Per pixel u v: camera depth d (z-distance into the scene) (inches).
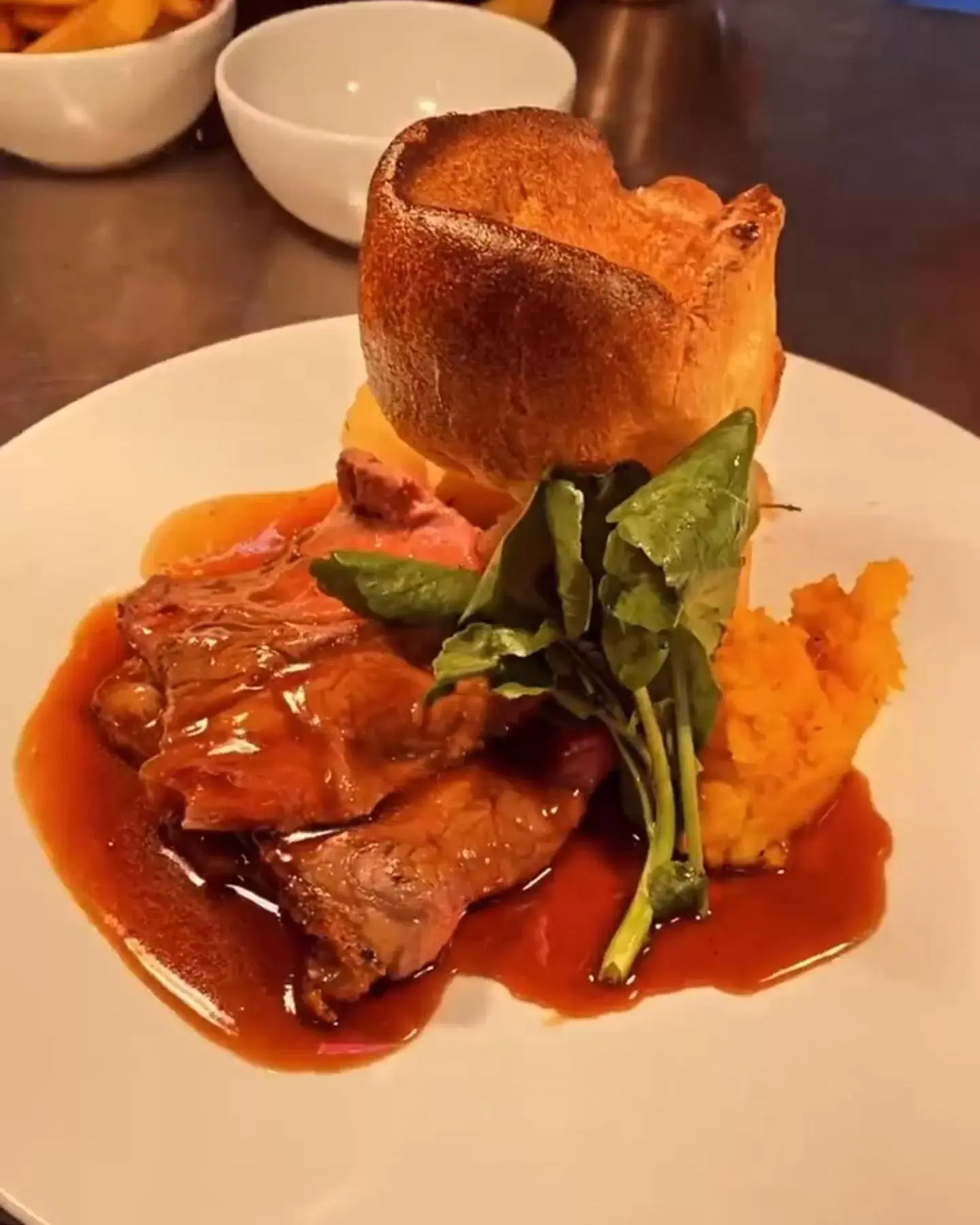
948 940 8.0
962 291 15.1
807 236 16.0
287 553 9.8
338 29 15.8
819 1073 7.4
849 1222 6.7
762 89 19.4
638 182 17.0
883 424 11.6
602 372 7.8
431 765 8.5
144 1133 6.9
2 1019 7.4
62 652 9.7
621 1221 6.8
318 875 7.8
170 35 15.0
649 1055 7.5
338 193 14.1
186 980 7.8
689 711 8.1
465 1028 7.6
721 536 7.3
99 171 16.4
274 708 8.3
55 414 11.3
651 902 8.0
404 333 8.2
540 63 15.4
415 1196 6.8
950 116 19.0
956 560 10.4
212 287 14.7
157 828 8.6
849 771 9.0
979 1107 7.2
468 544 9.5
